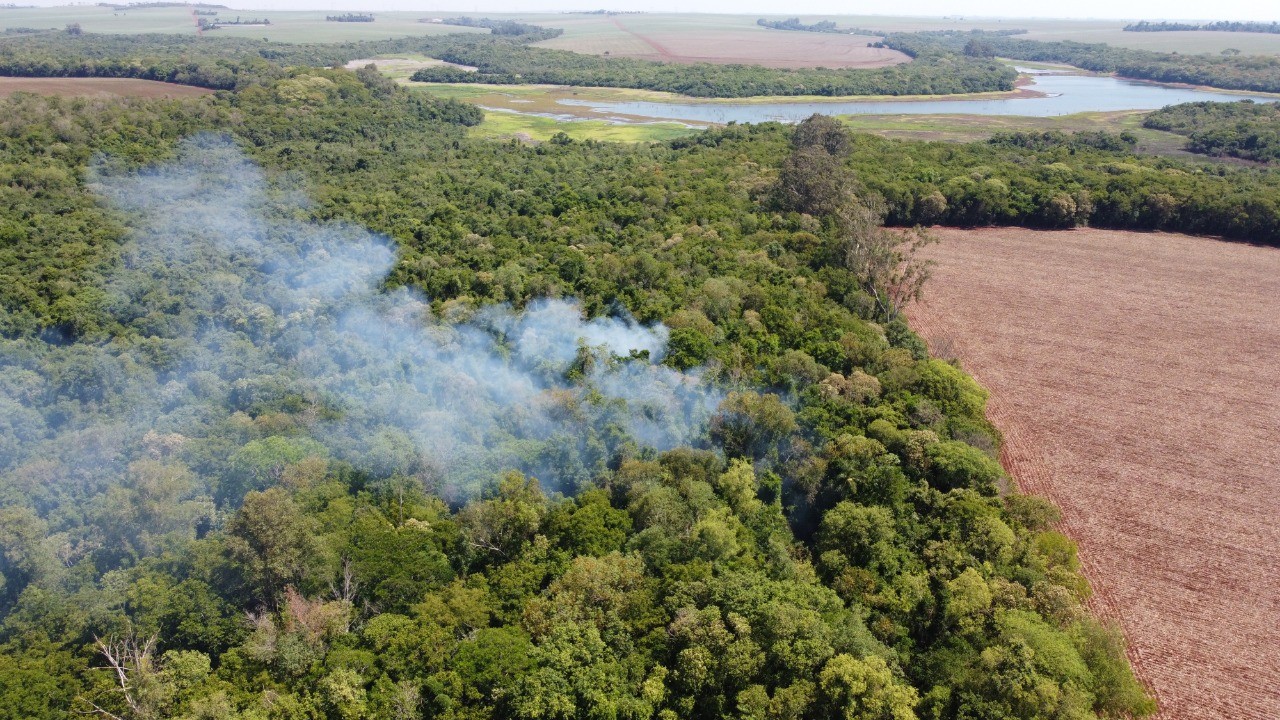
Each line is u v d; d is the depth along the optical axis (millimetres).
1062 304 109875
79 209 109500
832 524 54719
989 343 97750
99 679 43312
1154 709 44719
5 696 41562
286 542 49312
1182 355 94000
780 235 115688
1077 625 46875
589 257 107688
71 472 61969
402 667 43406
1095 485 69062
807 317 89062
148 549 52188
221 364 79875
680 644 45344
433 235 116250
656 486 57156
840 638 44312
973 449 63906
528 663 42594
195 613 47094
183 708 41156
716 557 51719
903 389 73938
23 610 48000
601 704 41281
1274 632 53031
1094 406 82562
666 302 89750
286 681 43406
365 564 50625
